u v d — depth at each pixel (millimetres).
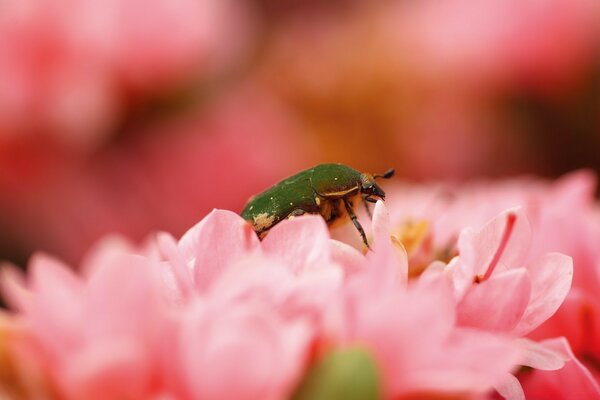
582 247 261
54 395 217
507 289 232
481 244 236
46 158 387
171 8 387
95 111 375
